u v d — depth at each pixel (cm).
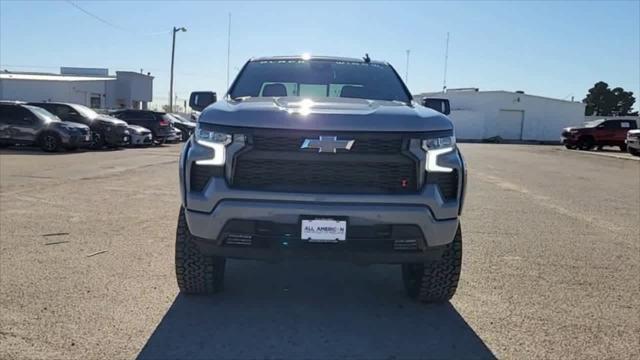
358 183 341
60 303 401
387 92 473
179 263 401
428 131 349
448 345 350
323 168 340
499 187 1198
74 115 2073
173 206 801
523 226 741
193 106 514
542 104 5412
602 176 1534
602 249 614
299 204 335
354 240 339
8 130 1845
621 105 9756
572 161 2186
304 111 351
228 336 356
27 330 353
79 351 327
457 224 361
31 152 1822
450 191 355
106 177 1151
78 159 1594
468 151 2922
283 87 471
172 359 321
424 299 421
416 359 330
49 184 1018
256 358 326
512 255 577
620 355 339
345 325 380
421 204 341
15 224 658
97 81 4097
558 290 462
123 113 2517
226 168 343
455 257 397
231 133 343
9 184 1005
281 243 340
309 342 351
